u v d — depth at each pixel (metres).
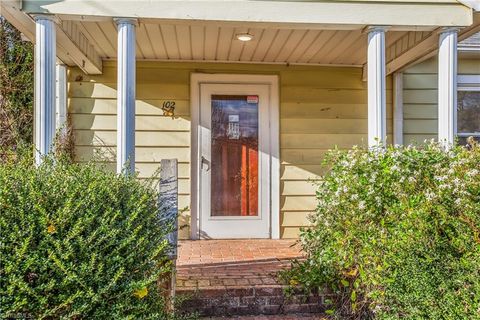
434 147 3.03
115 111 5.09
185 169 5.21
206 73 5.20
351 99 5.37
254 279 3.40
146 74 5.15
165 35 4.16
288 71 5.30
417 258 2.32
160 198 2.64
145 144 5.15
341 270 3.02
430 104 5.33
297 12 3.39
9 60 6.31
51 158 2.68
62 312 2.02
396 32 4.05
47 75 3.21
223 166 5.27
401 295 2.43
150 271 2.30
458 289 2.18
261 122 5.30
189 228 5.20
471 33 3.90
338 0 3.41
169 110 5.16
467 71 5.36
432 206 2.34
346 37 4.23
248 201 5.30
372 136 3.49
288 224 5.31
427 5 3.46
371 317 2.85
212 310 3.16
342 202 2.99
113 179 2.44
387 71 5.09
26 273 1.99
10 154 3.74
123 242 2.16
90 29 3.96
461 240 2.21
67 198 2.15
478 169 2.45
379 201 2.76
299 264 3.42
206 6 3.32
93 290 2.07
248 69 5.25
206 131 5.23
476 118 5.36
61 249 2.02
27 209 2.07
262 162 5.31
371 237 2.70
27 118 6.30
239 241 5.11
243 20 3.35
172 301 2.60
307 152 5.33
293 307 3.21
